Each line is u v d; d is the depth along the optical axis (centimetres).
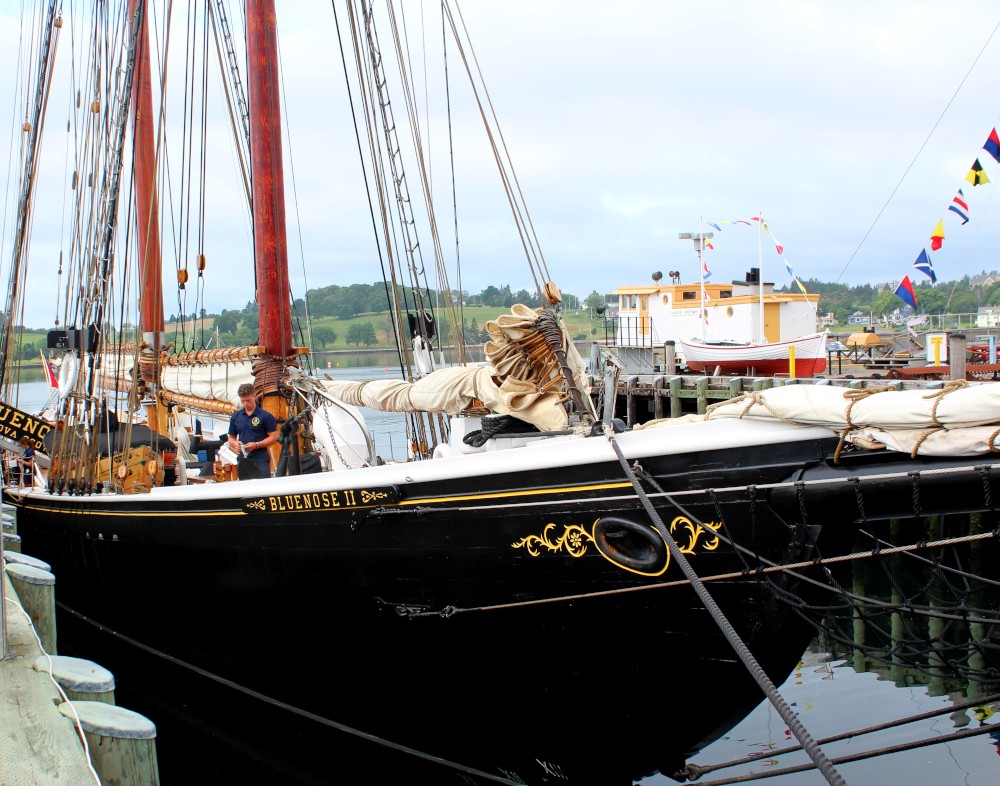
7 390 1595
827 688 1115
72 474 1201
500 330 805
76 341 1237
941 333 2827
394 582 793
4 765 441
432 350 1184
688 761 793
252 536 886
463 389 875
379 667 851
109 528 1084
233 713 1012
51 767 439
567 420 812
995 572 1422
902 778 878
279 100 1188
